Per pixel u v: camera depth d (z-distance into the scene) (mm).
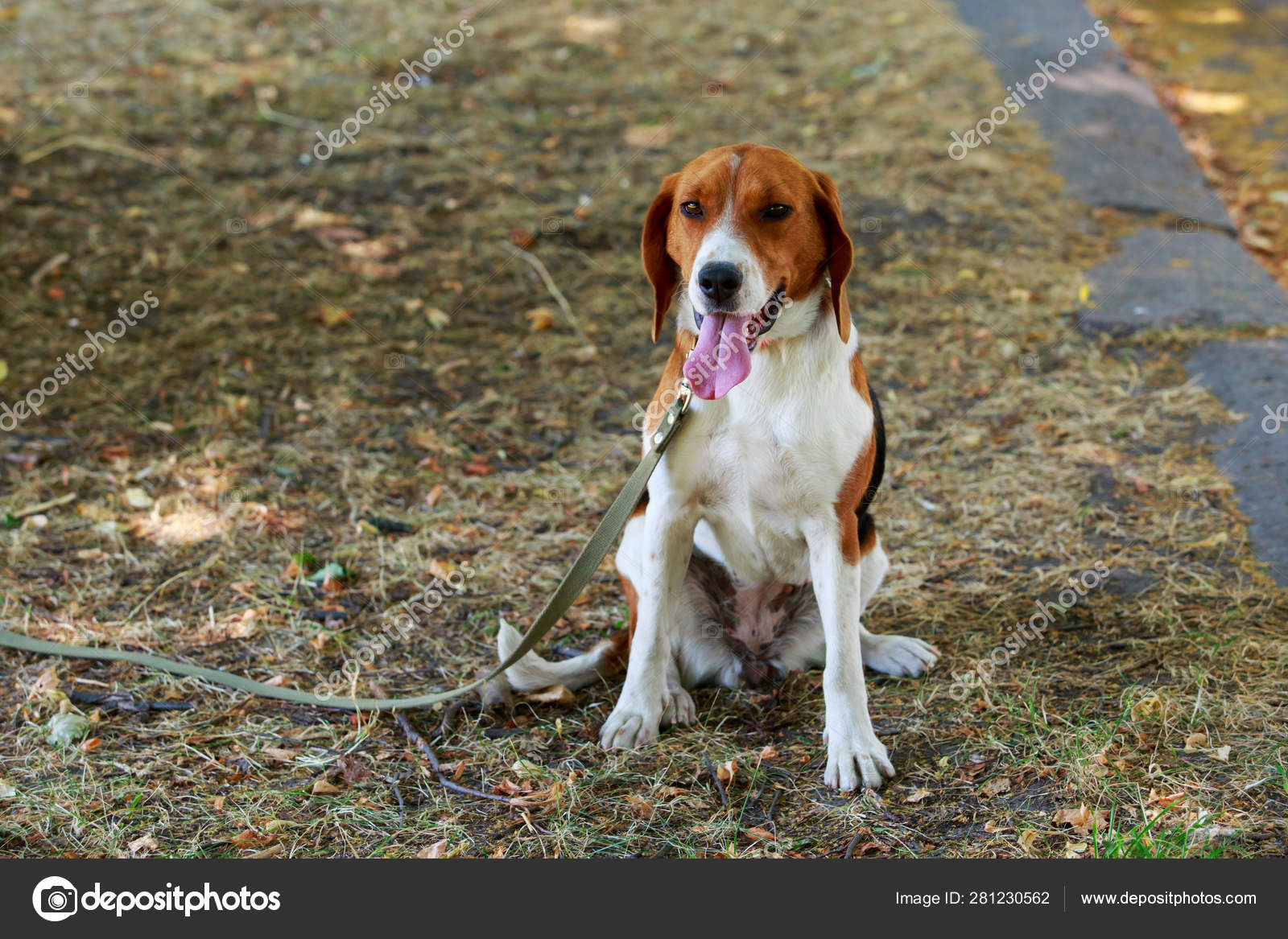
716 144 8461
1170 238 7016
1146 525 4523
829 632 3328
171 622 4094
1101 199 7531
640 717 3416
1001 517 4672
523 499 4961
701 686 3768
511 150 8422
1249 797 2996
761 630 3713
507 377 5984
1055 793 3070
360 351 6168
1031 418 5402
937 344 6082
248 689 3680
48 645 3889
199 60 9922
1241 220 7266
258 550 4570
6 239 7016
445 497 4969
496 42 10469
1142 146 8219
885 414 5492
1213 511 4555
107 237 7133
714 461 3332
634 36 10633
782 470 3279
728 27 10812
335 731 3498
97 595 4254
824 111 8945
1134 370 5699
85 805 3154
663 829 3037
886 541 4582
